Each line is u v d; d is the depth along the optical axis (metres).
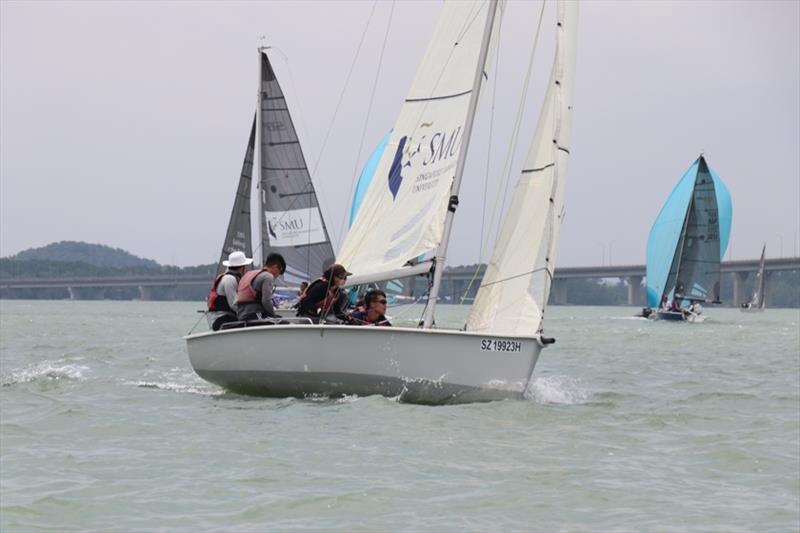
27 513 22.89
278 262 43.66
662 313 190.62
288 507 23.88
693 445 33.47
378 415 37.03
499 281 42.72
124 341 95.31
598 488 26.48
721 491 26.56
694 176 187.62
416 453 30.53
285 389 41.44
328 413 37.56
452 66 42.22
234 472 27.50
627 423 37.69
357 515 23.31
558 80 43.03
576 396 46.75
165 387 47.22
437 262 41.56
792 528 22.81
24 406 39.34
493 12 41.81
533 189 42.78
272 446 31.22
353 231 43.22
